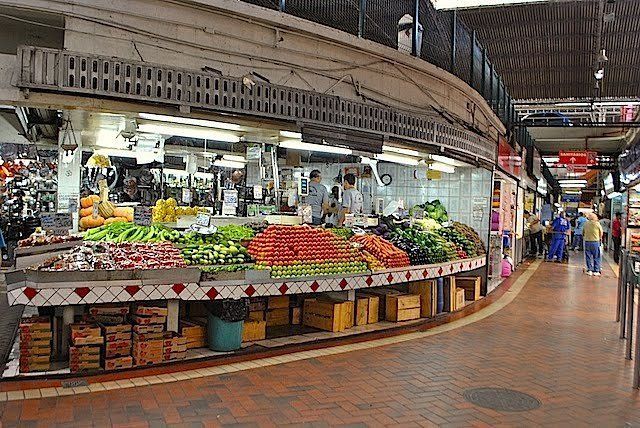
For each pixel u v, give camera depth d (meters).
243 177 12.59
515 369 6.54
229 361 6.41
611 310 10.93
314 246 7.97
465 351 7.29
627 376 6.45
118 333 5.95
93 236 7.86
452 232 11.96
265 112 7.49
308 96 8.00
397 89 9.98
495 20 15.50
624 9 14.54
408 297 9.16
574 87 20.95
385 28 10.05
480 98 12.92
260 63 7.93
